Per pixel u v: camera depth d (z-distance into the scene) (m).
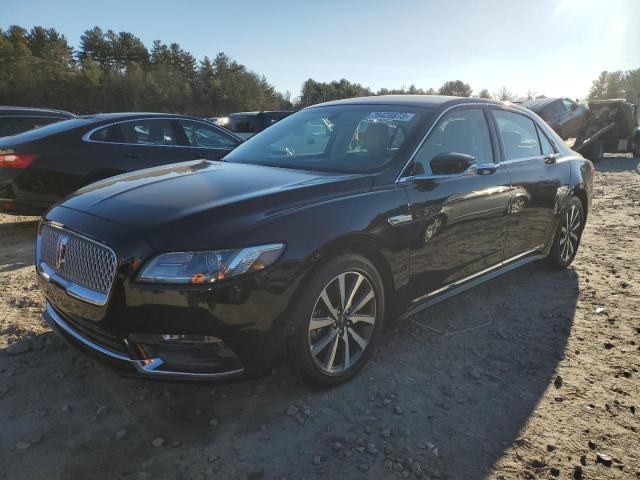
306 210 2.65
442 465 2.34
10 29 101.06
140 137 6.48
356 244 2.85
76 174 5.88
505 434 2.58
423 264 3.27
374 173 3.10
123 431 2.48
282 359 2.71
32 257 5.23
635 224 7.17
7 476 2.18
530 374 3.16
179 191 2.80
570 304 4.27
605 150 16.59
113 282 2.36
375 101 3.93
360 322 2.97
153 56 114.56
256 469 2.27
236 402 2.75
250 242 2.40
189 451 2.37
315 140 3.71
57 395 2.77
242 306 2.37
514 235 4.16
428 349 3.44
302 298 2.60
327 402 2.78
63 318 2.79
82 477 2.19
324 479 2.23
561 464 2.38
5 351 3.18
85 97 91.31
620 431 2.63
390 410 2.74
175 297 2.29
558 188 4.62
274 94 116.75
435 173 3.26
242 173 3.21
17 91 86.81
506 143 4.14
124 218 2.50
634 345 3.55
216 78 106.62
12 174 5.60
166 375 2.38
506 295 4.45
